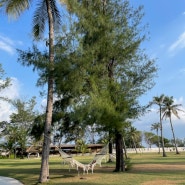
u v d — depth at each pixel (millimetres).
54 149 75312
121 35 18844
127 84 18875
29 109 74750
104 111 16719
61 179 16609
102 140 20031
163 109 68438
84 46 17438
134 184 13508
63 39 16828
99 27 18594
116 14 19594
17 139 74062
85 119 16672
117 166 20109
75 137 20938
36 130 21094
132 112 18828
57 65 16109
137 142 113688
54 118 19828
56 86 16562
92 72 17500
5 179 17453
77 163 18734
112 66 19562
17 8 18297
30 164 34469
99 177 16781
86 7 19234
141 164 26625
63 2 18156
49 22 17438
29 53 16672
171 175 16703
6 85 47438
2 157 74562
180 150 106812
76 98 17703
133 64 19578
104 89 17812
